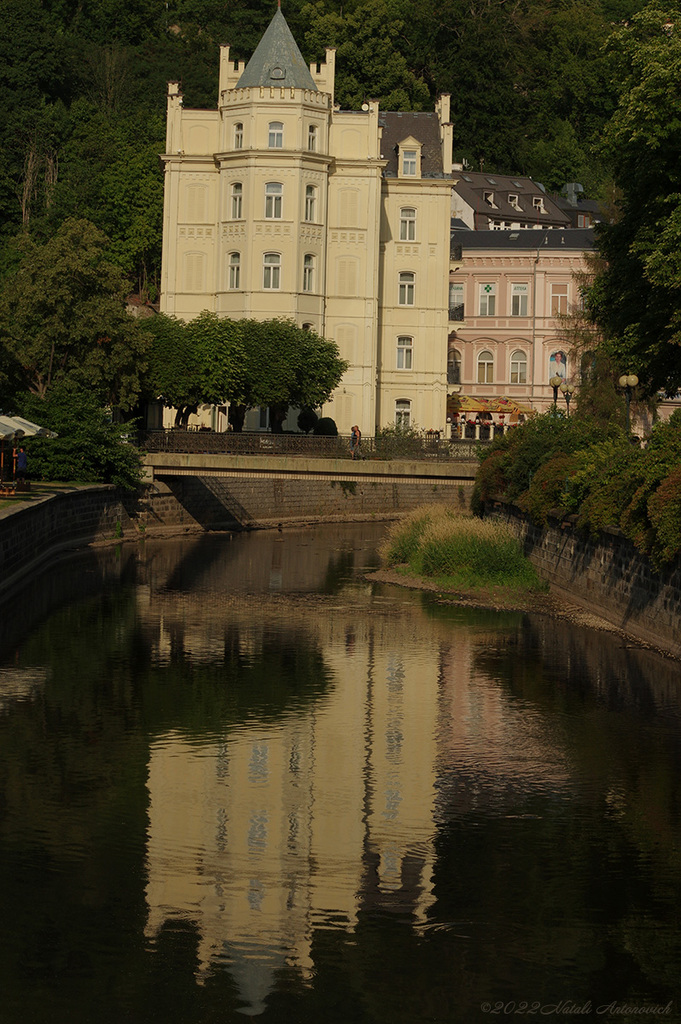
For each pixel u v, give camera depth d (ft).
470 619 163.84
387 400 347.15
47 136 424.05
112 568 211.20
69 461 257.14
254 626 157.28
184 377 278.05
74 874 76.74
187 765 97.60
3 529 171.32
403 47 516.73
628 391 183.93
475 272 390.63
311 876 76.89
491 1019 62.13
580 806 89.10
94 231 280.10
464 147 515.09
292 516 317.01
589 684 124.67
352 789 92.32
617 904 73.61
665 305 160.97
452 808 88.58
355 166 331.16
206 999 63.52
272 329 290.35
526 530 208.44
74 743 102.83
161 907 72.64
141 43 512.63
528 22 544.62
